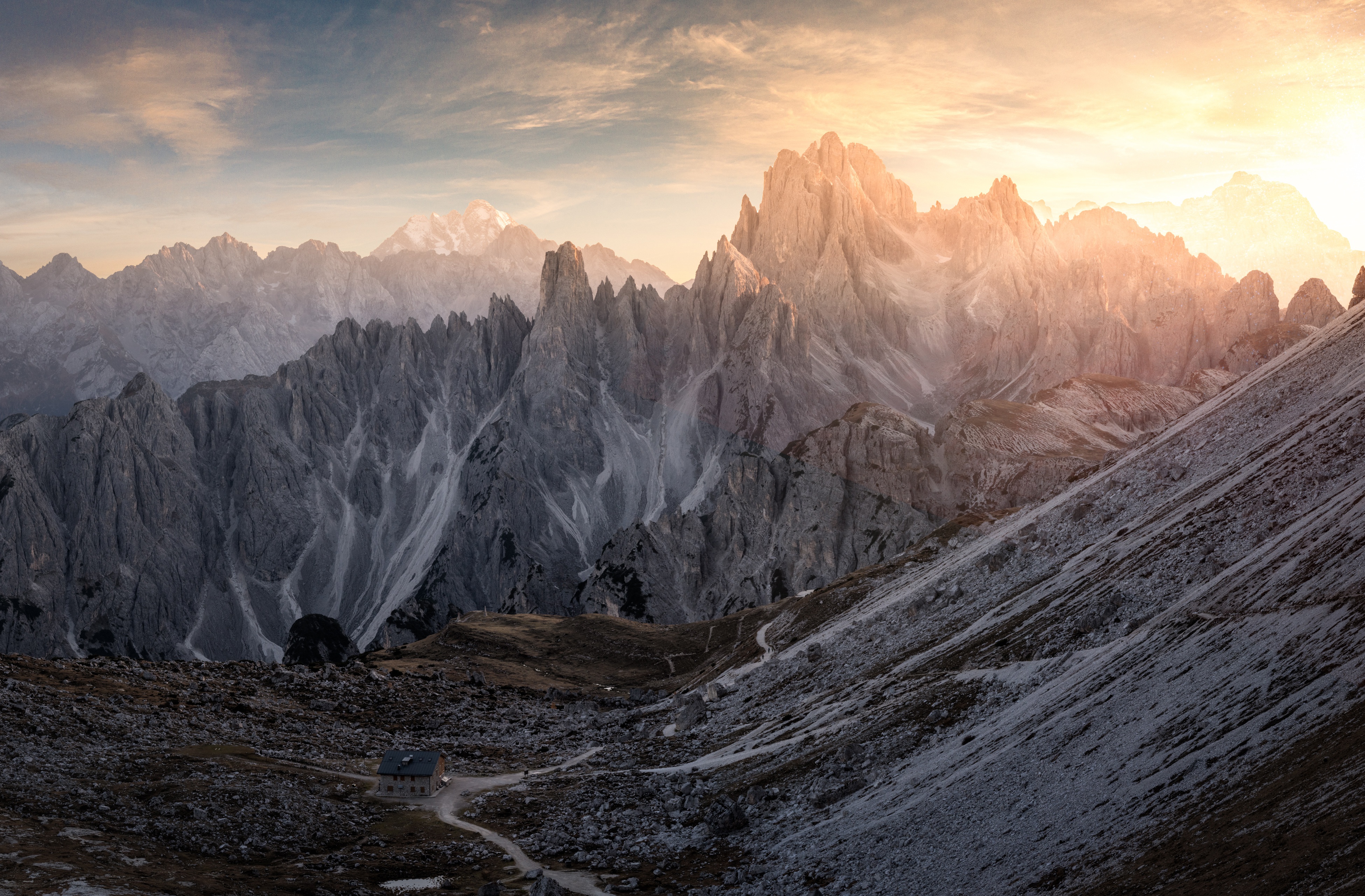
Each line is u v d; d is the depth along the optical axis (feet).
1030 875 216.33
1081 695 303.48
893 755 367.86
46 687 517.96
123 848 290.15
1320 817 161.89
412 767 450.71
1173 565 398.01
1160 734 242.99
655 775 485.56
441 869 332.39
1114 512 560.20
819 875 280.51
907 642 547.90
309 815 381.81
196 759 434.30
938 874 244.63
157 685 607.37
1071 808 237.45
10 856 258.57
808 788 376.48
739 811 363.97
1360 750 172.24
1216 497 449.06
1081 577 463.42
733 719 583.99
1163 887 174.70
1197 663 265.13
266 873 295.48
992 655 427.74
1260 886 153.58
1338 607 233.14
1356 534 268.62
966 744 332.39
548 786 478.18
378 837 372.79
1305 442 434.30
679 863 334.24
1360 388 451.94
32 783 344.08
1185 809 201.77
